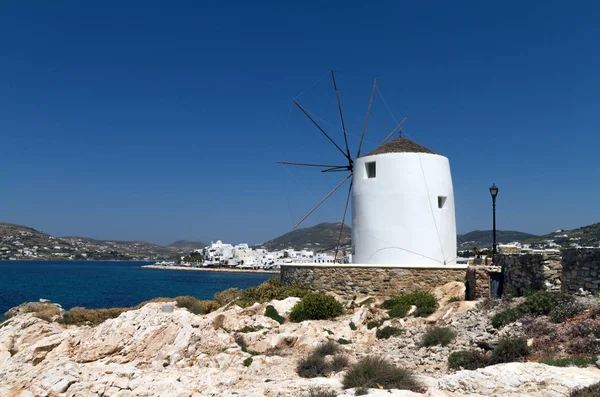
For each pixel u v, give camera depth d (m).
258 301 31.34
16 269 181.00
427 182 33.53
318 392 13.04
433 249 33.09
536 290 21.62
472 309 23.02
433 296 27.45
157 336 19.02
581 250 19.64
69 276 134.88
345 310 27.59
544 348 15.30
